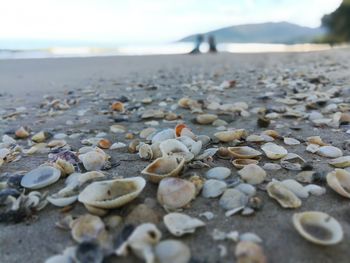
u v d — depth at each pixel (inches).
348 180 6.1
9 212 5.7
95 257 4.5
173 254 4.4
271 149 8.0
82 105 15.5
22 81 25.8
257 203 5.6
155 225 5.2
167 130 8.9
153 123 11.7
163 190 5.8
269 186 6.1
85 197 5.7
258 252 4.4
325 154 7.9
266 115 12.1
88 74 29.0
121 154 8.5
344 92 15.1
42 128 11.8
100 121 12.4
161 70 30.4
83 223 5.2
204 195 6.0
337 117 10.9
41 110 14.9
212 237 5.0
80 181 6.4
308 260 4.5
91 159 7.4
